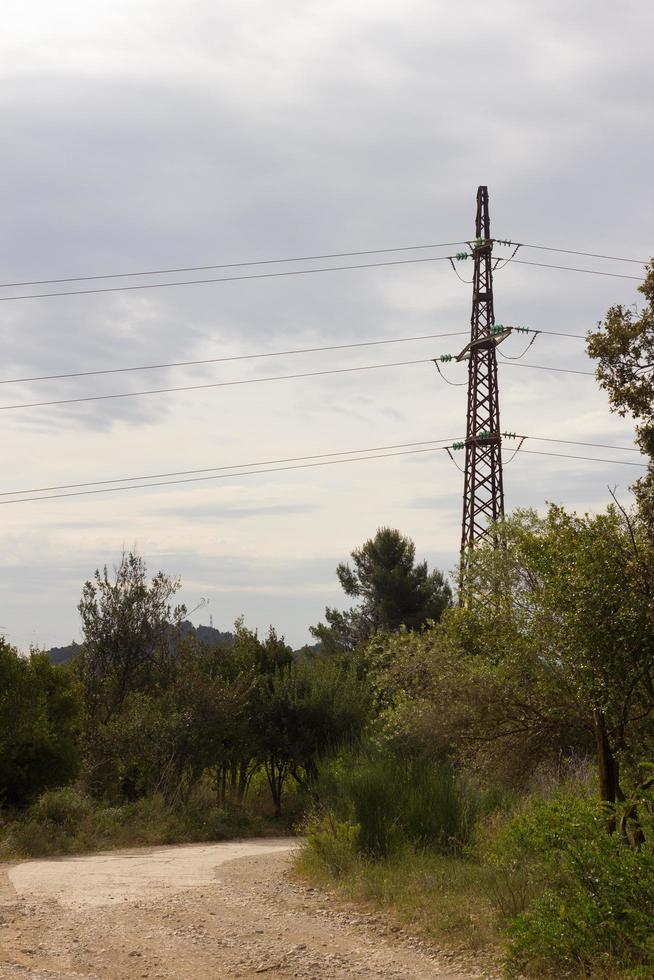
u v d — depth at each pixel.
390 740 16.36
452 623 13.80
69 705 25.78
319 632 47.97
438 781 14.54
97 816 22.72
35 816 21.22
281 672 32.19
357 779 14.58
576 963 7.64
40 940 9.11
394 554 47.53
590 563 9.23
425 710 14.44
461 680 13.80
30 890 12.41
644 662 8.98
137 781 27.42
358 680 32.62
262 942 9.10
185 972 7.96
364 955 8.57
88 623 32.78
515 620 12.60
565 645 9.98
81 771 26.00
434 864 12.60
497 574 13.30
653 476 11.72
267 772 30.36
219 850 19.81
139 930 9.66
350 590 47.84
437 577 47.25
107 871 14.80
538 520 13.57
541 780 14.38
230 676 31.69
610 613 9.09
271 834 26.72
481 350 32.38
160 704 28.84
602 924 7.63
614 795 9.93
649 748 10.28
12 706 23.31
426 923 9.61
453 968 8.07
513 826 10.63
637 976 7.12
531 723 13.33
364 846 13.53
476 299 32.75
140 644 32.75
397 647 15.57
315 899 11.48
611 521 9.73
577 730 12.78
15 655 24.31
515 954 7.84
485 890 10.49
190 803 27.09
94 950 8.73
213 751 28.31
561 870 8.65
